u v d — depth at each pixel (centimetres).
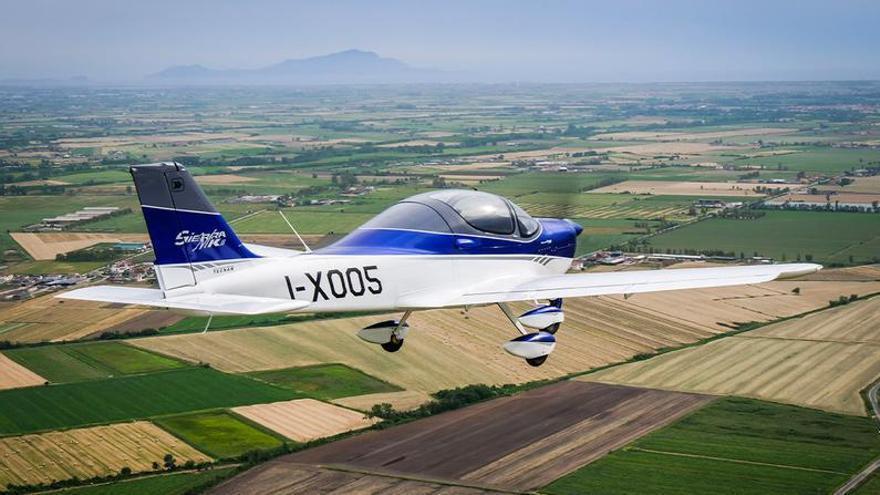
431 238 2780
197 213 2505
